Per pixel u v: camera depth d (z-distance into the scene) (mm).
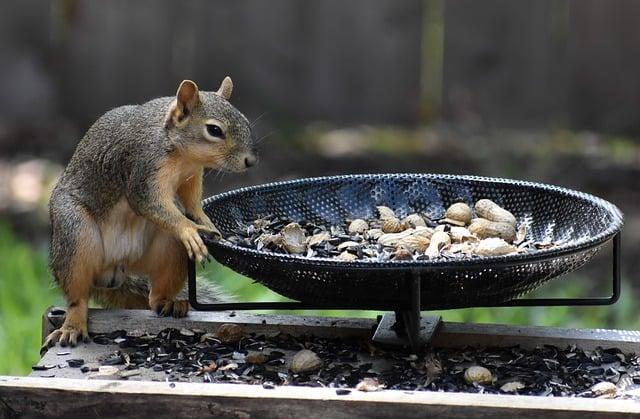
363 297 6930
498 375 7219
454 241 7512
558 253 6680
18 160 16922
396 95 18828
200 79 18719
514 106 18484
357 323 7996
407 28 18656
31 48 18531
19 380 6613
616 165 16812
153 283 8414
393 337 7613
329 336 7941
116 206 8344
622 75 18141
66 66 18562
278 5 18609
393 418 6363
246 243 7508
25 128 18328
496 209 7828
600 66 18188
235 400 6445
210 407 6473
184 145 8047
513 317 11477
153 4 18453
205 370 7242
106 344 7809
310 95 18859
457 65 18609
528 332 7836
